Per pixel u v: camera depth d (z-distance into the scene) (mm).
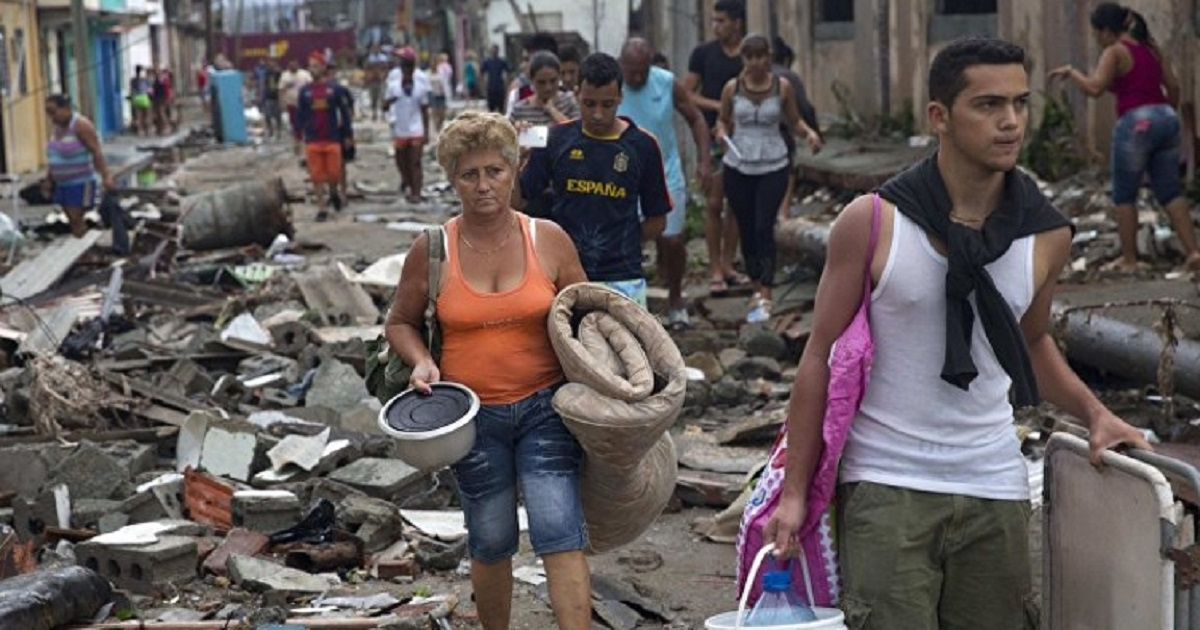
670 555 7676
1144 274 12344
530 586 7188
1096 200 14766
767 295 12852
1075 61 16297
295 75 48688
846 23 22188
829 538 4477
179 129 53719
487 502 5488
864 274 4328
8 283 14664
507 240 5477
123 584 7254
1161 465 4121
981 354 4344
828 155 18984
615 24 36000
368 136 44406
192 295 14586
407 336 5500
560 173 9055
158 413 9766
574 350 5207
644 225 9344
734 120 12961
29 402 9797
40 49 37344
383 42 99500
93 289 14312
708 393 10375
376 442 8953
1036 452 8531
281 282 13719
